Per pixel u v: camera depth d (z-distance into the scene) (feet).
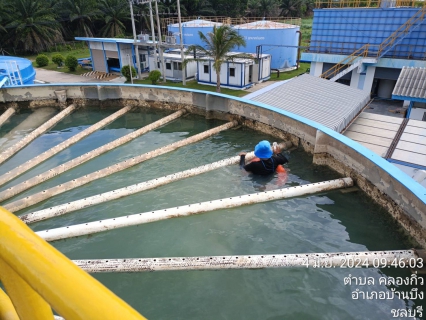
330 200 18.79
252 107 28.81
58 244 15.88
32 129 32.78
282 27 100.99
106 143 28.22
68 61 106.93
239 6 192.95
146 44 89.15
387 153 24.43
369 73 63.82
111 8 158.51
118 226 16.67
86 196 20.03
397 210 16.21
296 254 14.26
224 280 13.42
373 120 30.91
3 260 2.51
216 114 32.30
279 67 105.60
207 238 16.01
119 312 2.04
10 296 2.71
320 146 22.41
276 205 18.44
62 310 2.11
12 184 22.04
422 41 60.18
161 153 25.26
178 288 13.08
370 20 63.46
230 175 21.89
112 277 13.58
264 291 12.89
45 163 24.82
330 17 66.80
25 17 136.36
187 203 18.94
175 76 91.56
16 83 48.65
